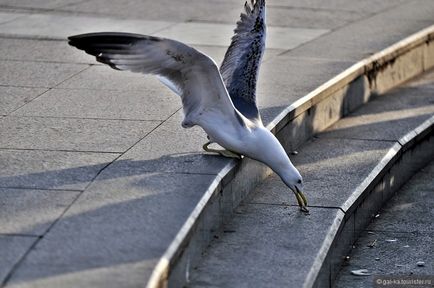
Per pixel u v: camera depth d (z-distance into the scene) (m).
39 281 7.52
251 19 11.26
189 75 9.85
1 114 12.28
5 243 8.20
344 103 15.05
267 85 14.14
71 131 11.55
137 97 13.24
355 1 21.25
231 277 9.09
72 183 9.71
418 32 18.28
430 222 12.37
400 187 13.57
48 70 14.70
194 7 19.92
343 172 12.28
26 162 10.34
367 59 16.06
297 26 18.62
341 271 10.86
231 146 10.09
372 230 12.03
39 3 19.59
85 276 7.62
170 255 8.11
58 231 8.48
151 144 11.10
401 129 14.31
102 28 17.62
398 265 11.08
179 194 9.48
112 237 8.39
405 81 17.59
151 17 18.80
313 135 13.92
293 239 10.08
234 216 10.71
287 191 11.56
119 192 9.48
